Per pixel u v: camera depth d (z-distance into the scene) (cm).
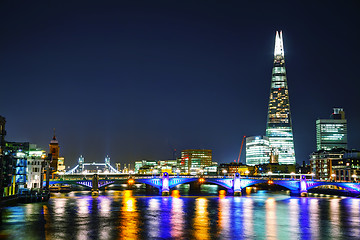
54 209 14400
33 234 9475
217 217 12875
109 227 10600
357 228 11081
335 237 9775
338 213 14488
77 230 10094
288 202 19100
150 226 10869
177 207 15788
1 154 10819
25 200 16900
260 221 12150
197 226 10981
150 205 16488
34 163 19862
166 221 11812
